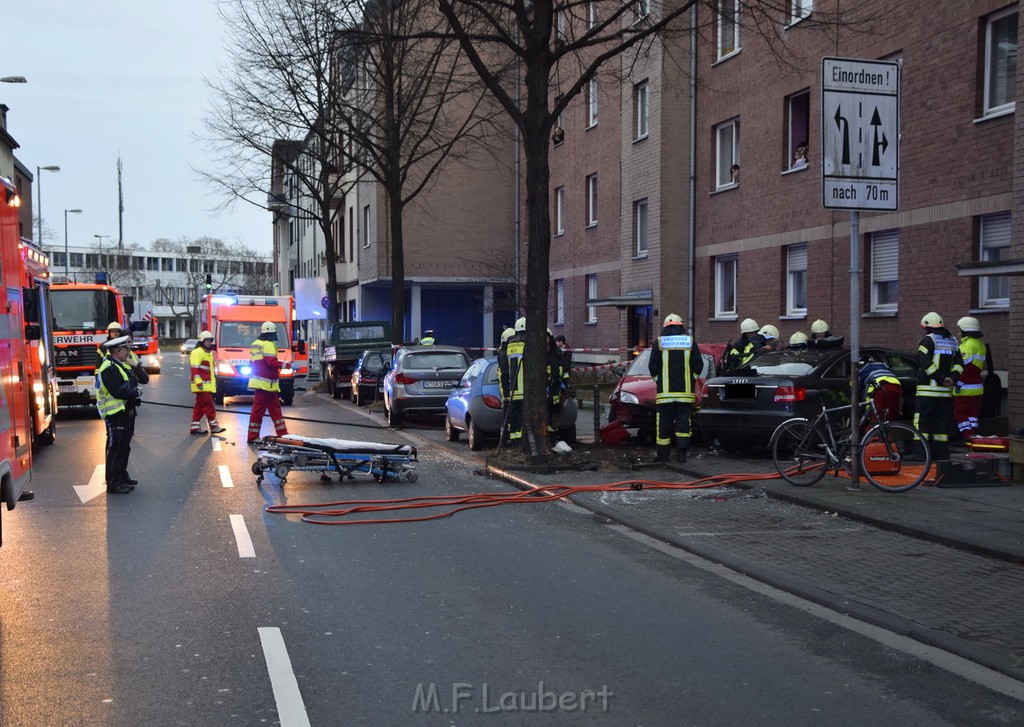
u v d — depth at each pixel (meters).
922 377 12.15
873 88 10.21
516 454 13.82
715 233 24.83
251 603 6.72
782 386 13.18
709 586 7.30
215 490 11.86
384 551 8.48
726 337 24.45
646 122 27.73
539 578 7.52
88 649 5.70
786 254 22.06
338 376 30.50
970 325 13.45
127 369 11.66
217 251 132.88
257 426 16.56
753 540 8.78
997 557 7.94
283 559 8.12
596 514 10.39
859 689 5.10
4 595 6.93
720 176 24.88
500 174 40.62
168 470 13.63
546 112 13.94
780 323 22.08
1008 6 15.68
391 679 5.21
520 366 14.48
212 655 5.59
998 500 10.30
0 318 7.04
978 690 5.10
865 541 8.71
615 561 8.14
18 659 5.52
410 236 40.19
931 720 4.68
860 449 11.01
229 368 28.14
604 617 6.44
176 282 139.38
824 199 10.12
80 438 18.30
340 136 29.98
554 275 35.19
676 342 13.46
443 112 31.77
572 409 15.42
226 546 8.63
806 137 21.70
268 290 117.62
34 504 10.83
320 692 5.01
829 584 7.17
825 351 14.00
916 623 6.18
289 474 13.34
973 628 6.06
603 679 5.24
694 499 11.03
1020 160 13.93
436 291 44.56
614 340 30.31
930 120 17.27
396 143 26.30
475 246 40.62
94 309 24.23
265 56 25.47
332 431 19.64
